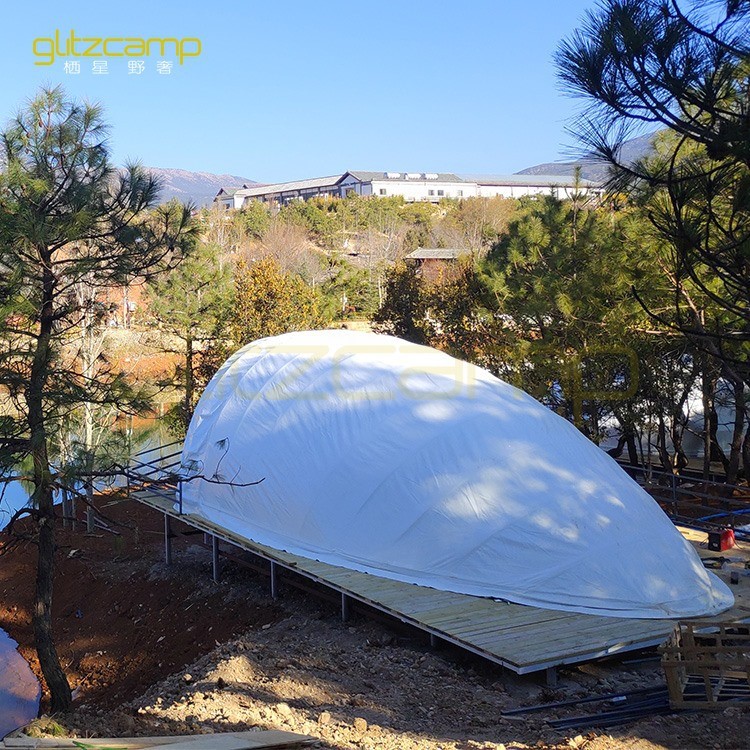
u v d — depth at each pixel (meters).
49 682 11.10
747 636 9.27
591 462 13.30
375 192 128.62
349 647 12.24
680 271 9.34
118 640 16.33
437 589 12.41
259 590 15.95
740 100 6.76
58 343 11.96
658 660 10.97
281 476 15.00
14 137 11.10
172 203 12.51
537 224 21.75
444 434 13.47
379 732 8.83
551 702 9.66
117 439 11.66
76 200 10.89
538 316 20.03
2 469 10.32
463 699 9.96
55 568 20.19
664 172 7.73
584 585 11.53
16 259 10.33
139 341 25.97
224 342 26.33
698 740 7.76
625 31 6.30
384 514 13.34
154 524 22.53
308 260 59.50
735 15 6.17
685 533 15.48
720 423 27.20
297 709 9.73
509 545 12.12
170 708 9.93
